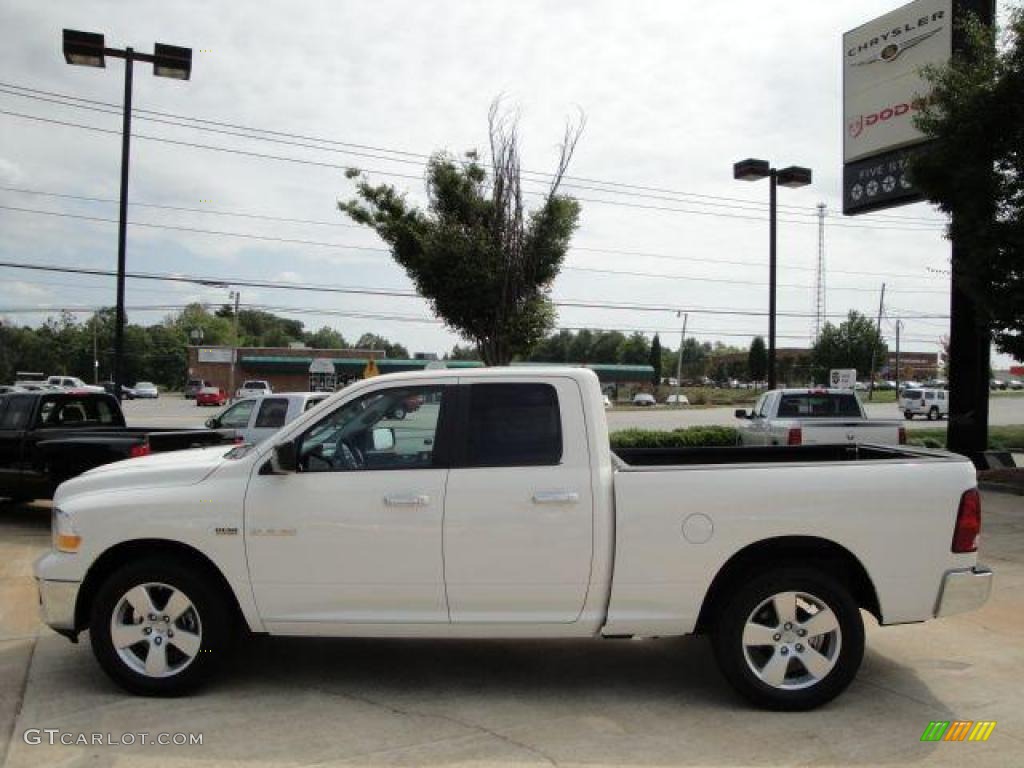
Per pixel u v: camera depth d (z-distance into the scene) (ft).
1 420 35.60
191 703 16.35
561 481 16.15
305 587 16.33
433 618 16.25
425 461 16.55
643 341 432.25
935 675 18.16
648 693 16.98
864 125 63.16
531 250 53.26
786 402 47.34
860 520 16.06
